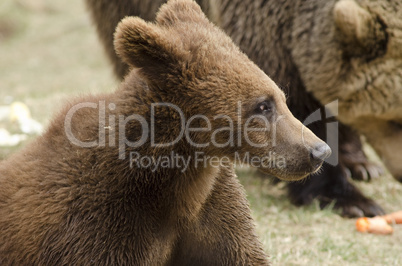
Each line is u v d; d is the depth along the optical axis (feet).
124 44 22.52
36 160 25.20
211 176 25.25
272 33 38.55
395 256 33.94
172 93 23.79
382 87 36.99
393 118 38.68
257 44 38.81
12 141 51.88
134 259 23.99
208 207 26.35
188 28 24.77
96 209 23.62
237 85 23.71
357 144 45.80
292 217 39.81
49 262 23.61
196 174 24.72
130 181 23.95
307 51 38.19
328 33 37.27
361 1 36.32
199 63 23.72
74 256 23.34
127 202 23.91
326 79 38.14
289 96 39.37
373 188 45.65
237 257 26.43
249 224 27.07
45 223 23.75
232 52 24.47
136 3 43.39
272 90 24.21
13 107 58.65
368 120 39.73
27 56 118.01
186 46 23.88
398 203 43.29
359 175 44.98
